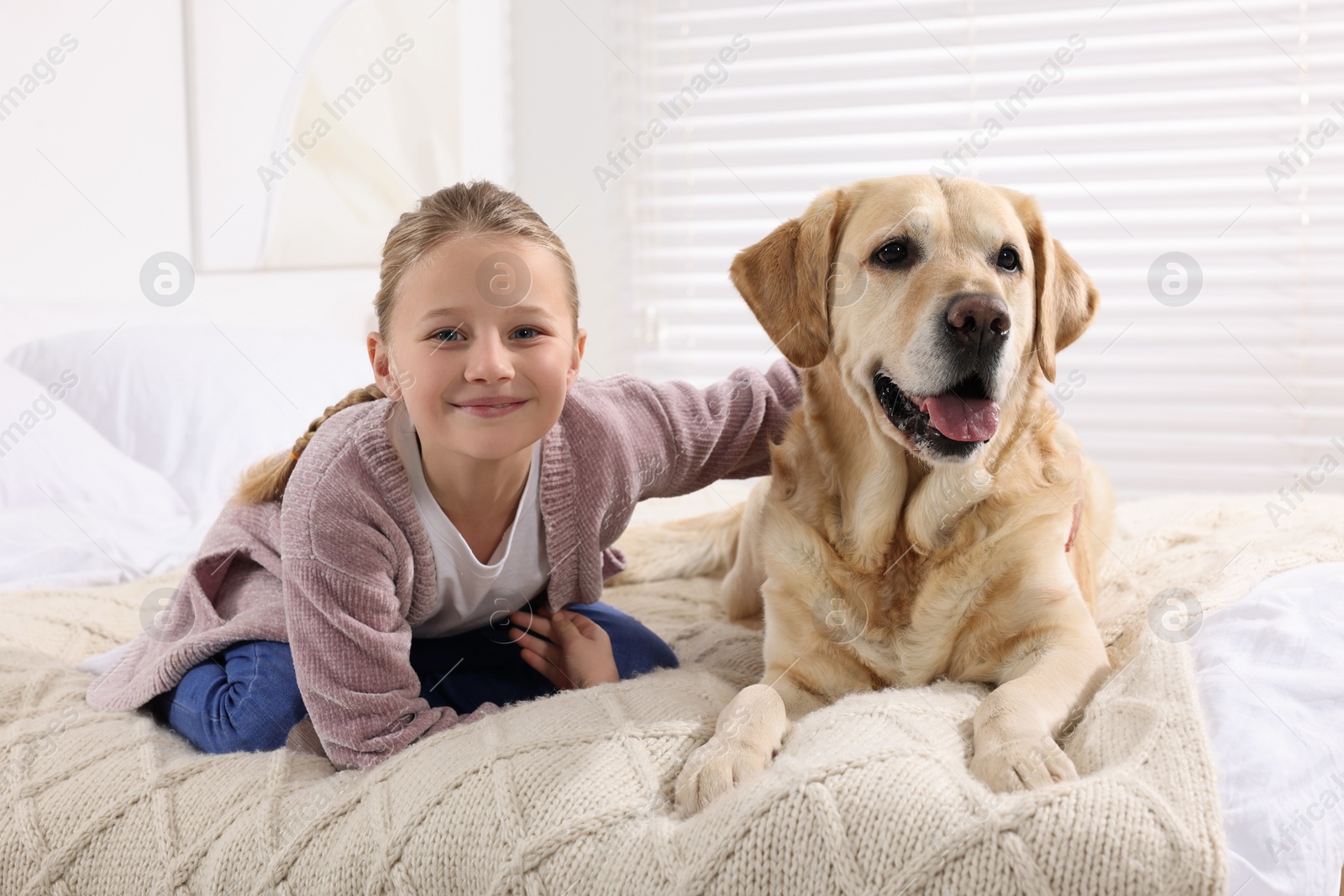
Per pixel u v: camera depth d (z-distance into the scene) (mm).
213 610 1438
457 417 1196
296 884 1007
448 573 1380
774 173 4270
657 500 2707
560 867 939
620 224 4422
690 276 4395
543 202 4484
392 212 3641
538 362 1207
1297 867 966
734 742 1088
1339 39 3715
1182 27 3842
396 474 1295
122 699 1363
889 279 1405
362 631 1226
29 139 2441
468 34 4082
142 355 2469
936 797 903
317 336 2986
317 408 2588
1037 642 1312
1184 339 3895
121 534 2064
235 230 3021
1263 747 1061
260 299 3117
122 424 2367
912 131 4113
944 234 1402
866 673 1388
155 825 1090
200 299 2898
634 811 983
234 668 1325
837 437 1476
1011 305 1432
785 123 4230
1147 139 3881
